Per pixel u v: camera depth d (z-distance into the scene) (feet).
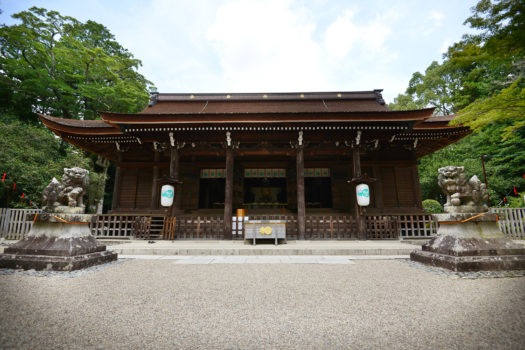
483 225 19.16
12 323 8.87
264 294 12.74
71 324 8.89
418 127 40.14
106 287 13.92
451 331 8.28
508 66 20.98
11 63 67.41
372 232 38.42
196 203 49.14
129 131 39.11
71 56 75.10
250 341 7.70
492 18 17.60
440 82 101.76
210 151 43.42
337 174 50.01
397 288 13.69
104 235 40.29
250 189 52.11
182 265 20.59
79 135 42.63
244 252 26.13
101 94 74.38
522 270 17.15
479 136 70.74
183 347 7.28
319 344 7.49
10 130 49.08
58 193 20.17
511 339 7.59
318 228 37.70
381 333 8.23
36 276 16.06
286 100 55.26
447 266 17.78
